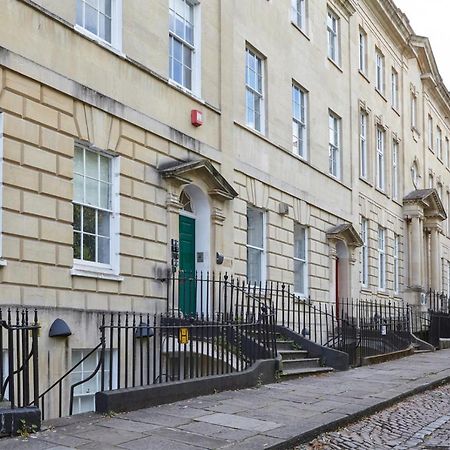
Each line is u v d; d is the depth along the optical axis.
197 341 12.08
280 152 19.73
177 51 15.47
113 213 12.91
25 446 7.55
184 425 8.89
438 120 41.62
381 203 29.52
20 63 10.90
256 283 17.22
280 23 20.27
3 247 10.42
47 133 11.38
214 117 16.39
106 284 12.44
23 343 8.61
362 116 28.11
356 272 24.80
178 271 14.49
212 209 15.88
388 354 18.77
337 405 10.69
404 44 33.44
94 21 12.92
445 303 32.09
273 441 8.14
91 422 8.82
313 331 20.41
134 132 13.46
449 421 10.41
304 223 21.02
